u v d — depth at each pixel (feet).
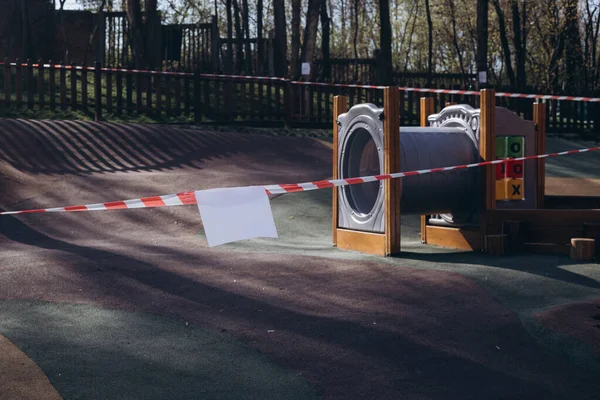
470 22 119.03
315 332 17.42
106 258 25.39
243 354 15.92
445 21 129.39
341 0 132.67
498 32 115.44
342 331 17.48
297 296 20.61
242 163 47.47
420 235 33.86
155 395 13.60
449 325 17.93
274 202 38.17
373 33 131.64
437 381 14.52
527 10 107.86
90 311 18.98
